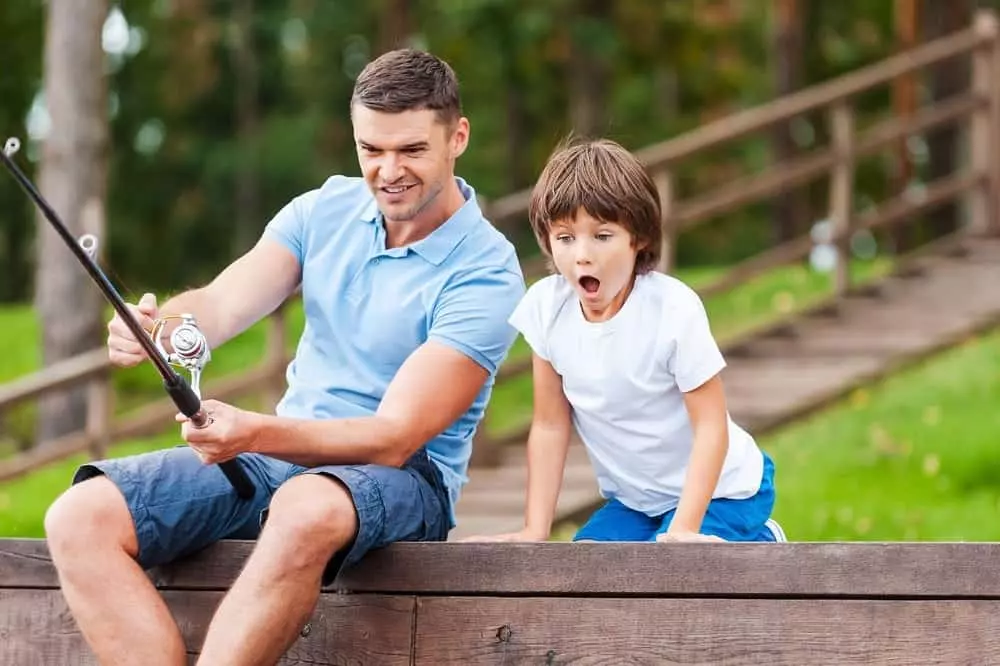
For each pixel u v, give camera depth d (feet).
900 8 98.02
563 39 110.32
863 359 47.83
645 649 18.43
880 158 123.24
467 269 20.30
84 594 18.13
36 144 130.82
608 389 20.01
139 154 145.59
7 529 45.42
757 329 49.70
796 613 18.17
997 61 55.06
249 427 18.06
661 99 131.95
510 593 18.80
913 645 17.94
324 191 21.40
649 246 19.79
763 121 50.03
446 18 113.60
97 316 63.67
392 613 19.03
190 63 144.97
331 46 146.00
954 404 44.21
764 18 126.21
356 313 20.49
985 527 36.04
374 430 18.89
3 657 19.93
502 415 58.23
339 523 17.90
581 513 38.55
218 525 19.21
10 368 73.05
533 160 131.44
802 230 121.29
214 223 145.59
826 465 41.37
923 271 52.75
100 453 47.73
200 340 18.63
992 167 55.26
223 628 17.43
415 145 19.74
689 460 19.79
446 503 20.17
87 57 62.64
